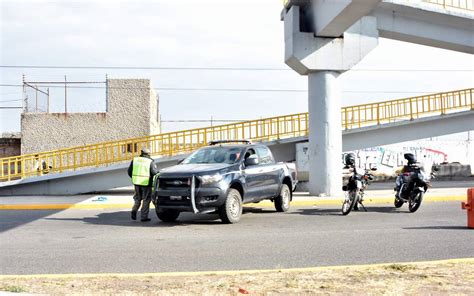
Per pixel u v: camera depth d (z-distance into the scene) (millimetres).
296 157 27875
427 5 24406
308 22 23141
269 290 6859
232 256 9930
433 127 33062
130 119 39719
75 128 39562
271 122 29734
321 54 22328
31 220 16453
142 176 15516
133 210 15930
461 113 33062
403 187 17109
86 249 10898
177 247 10992
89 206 20594
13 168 39781
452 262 8688
